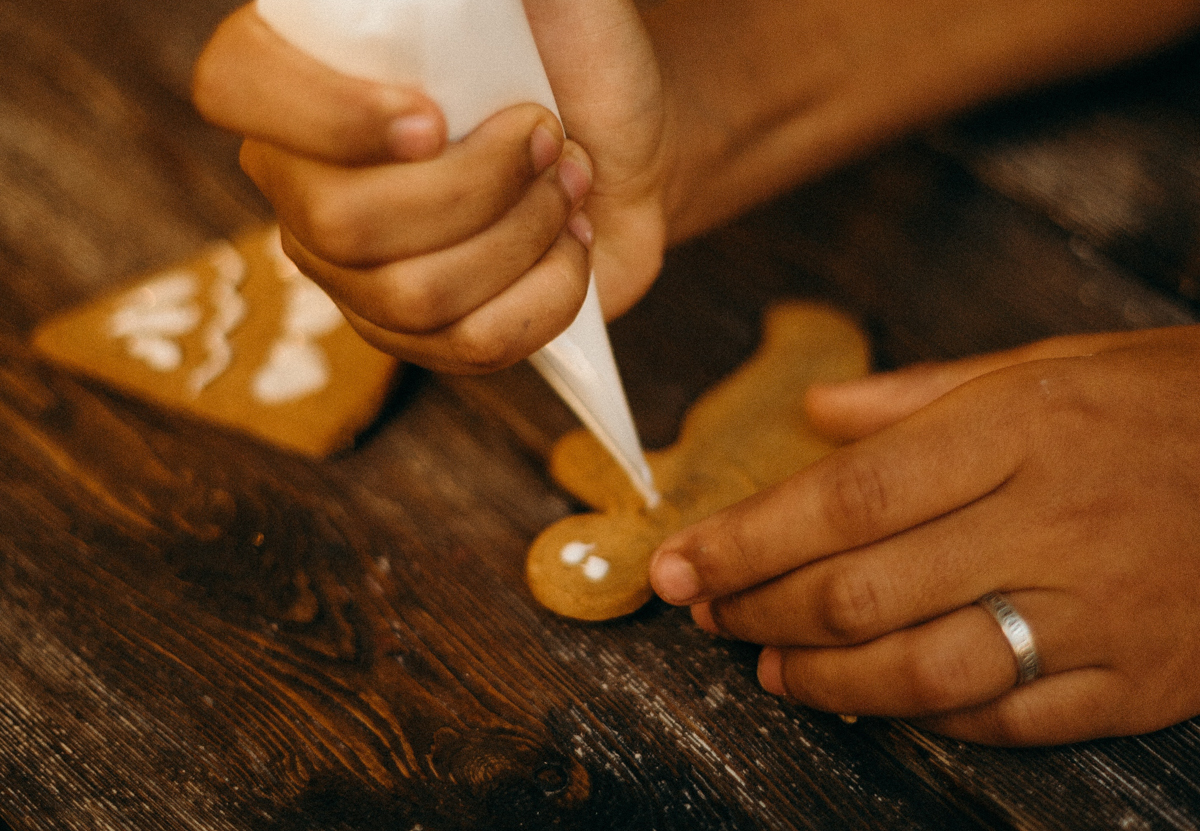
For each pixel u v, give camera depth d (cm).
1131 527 38
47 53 58
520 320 38
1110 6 49
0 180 54
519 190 37
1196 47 52
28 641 43
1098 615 38
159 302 50
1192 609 38
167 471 46
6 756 41
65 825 40
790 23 48
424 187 36
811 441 45
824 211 51
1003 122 53
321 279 38
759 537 39
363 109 34
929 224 51
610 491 45
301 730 41
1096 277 49
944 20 49
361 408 47
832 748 40
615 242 45
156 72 57
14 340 50
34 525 45
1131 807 39
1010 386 39
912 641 39
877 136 51
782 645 40
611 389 41
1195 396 39
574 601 43
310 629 43
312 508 45
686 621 42
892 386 43
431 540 44
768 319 49
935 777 40
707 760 40
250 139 37
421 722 41
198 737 41
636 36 41
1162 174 51
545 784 40
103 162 54
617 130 42
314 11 34
